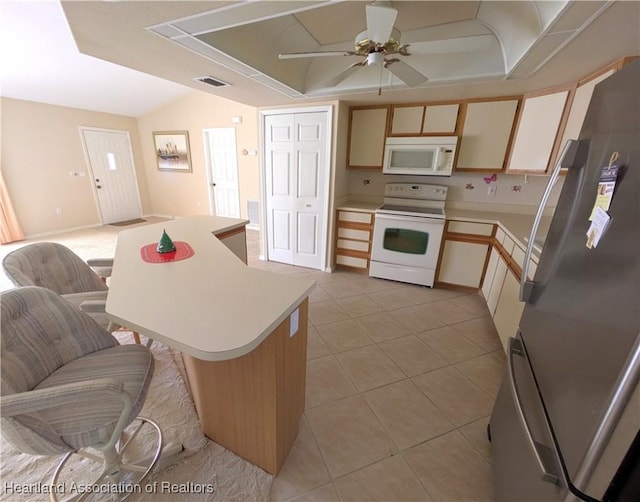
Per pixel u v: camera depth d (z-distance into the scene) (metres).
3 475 1.26
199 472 1.27
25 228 4.72
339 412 1.59
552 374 0.86
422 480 1.26
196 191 6.00
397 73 1.92
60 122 4.96
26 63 3.44
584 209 0.85
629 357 0.57
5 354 0.94
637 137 0.65
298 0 1.20
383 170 3.20
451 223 2.97
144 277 1.33
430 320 2.57
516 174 2.81
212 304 1.08
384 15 1.33
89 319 1.25
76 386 0.83
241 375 1.15
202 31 1.47
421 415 1.59
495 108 2.72
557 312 0.90
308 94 2.81
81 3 1.21
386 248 3.27
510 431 1.11
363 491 1.21
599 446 0.62
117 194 5.98
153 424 1.39
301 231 3.70
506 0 1.61
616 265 0.65
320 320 2.55
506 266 2.21
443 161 2.91
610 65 1.72
